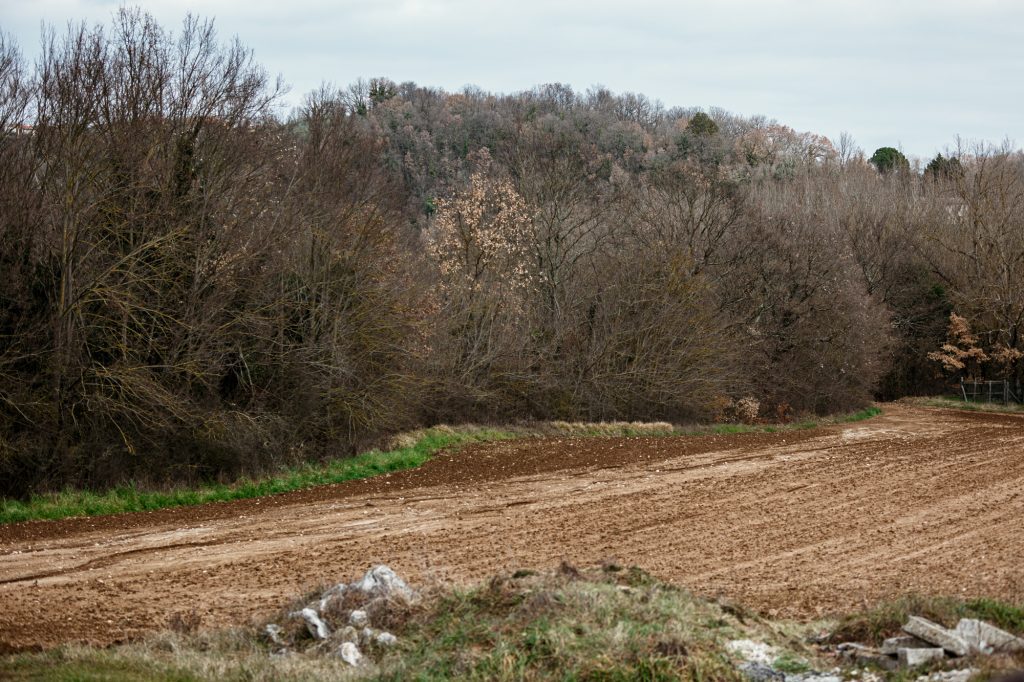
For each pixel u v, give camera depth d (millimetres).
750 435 41188
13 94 24453
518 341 40812
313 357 29500
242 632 12344
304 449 28516
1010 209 67875
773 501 23625
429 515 21875
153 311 24922
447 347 38375
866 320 56156
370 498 24312
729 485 26297
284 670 10570
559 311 43750
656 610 11148
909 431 42750
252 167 28281
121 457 24031
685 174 52312
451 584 13648
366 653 11234
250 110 28750
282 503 23609
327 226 30672
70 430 23484
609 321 44750
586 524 20688
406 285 34625
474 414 39000
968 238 71000
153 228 25688
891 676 9828
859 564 16688
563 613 10766
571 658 9789
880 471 28859
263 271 28344
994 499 23453
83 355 24328
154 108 26484
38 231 23875
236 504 23500
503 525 20641
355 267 31031
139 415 23891
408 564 16984
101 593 15148
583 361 43438
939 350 69750
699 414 45562
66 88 24484
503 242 41031
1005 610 11305
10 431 22516
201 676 10492
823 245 54000
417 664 10297
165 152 26312
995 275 67062
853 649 10734
